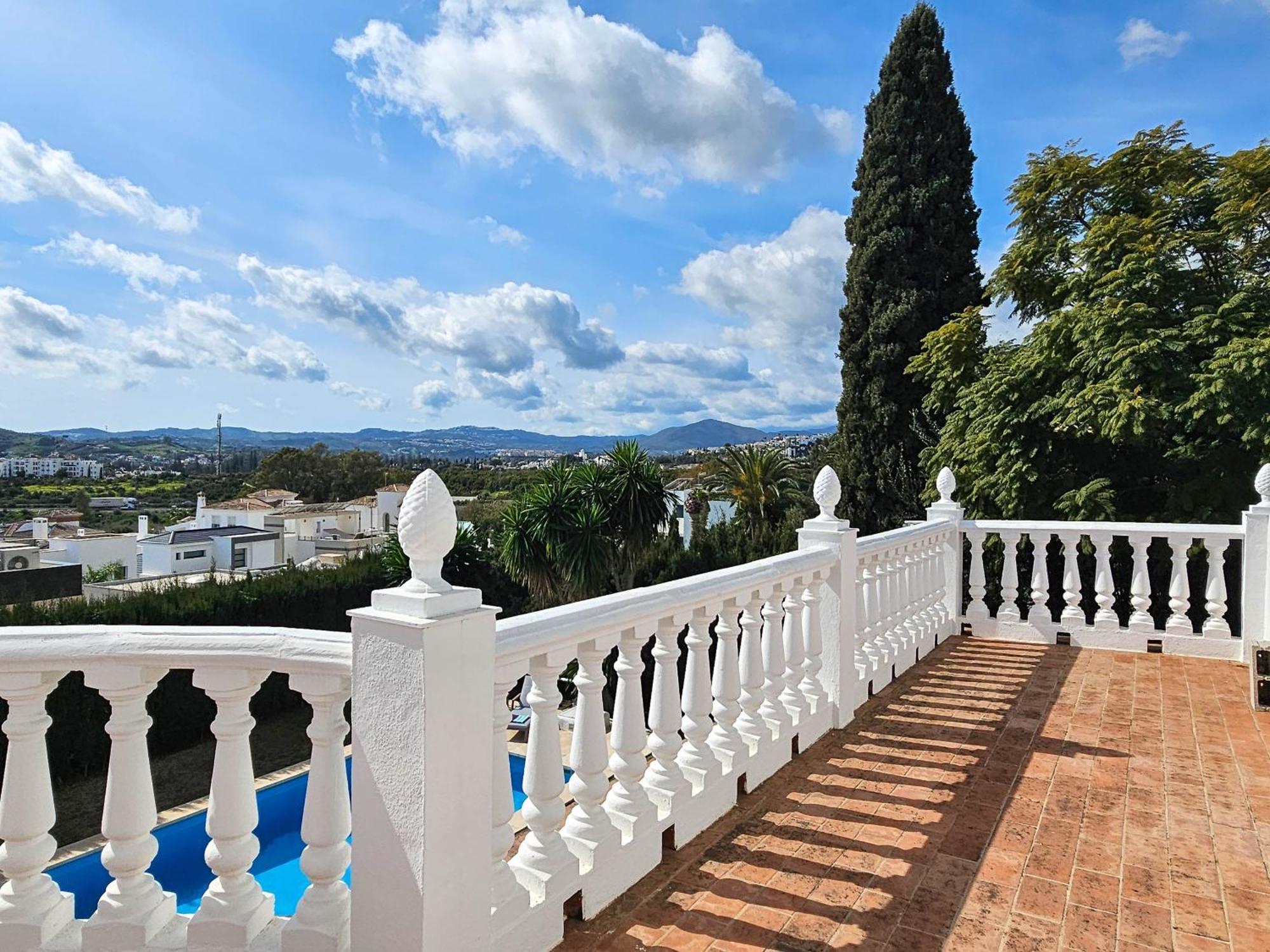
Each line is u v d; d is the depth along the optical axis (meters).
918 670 5.71
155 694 10.50
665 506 17.50
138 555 36.97
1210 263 9.98
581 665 2.45
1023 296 11.89
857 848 2.84
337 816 1.90
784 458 24.73
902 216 14.67
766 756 3.52
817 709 4.10
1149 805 3.24
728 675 3.29
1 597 15.41
